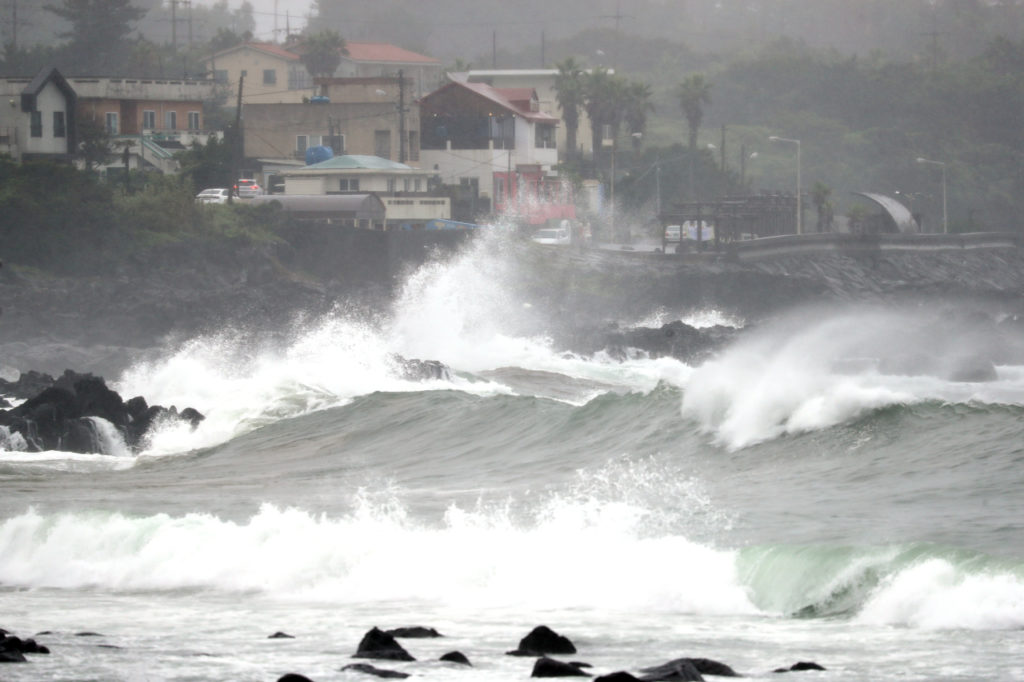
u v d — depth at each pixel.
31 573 68.94
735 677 40.31
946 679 39.66
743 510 73.12
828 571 53.47
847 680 39.81
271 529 68.12
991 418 91.06
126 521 73.06
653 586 56.31
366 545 64.44
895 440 91.00
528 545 63.16
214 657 44.31
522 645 45.03
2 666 42.44
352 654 44.78
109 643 47.50
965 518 66.75
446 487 95.81
